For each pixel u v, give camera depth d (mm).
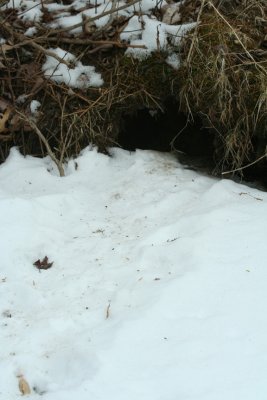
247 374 1322
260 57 2180
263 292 1562
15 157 2275
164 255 1722
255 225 1820
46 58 2344
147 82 2252
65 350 1429
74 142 2273
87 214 1989
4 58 2303
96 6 2365
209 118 2150
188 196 2021
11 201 1944
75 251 1809
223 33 2188
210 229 1800
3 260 1759
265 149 2146
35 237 1848
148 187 2104
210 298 1549
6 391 1357
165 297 1543
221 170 2238
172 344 1415
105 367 1352
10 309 1600
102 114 2285
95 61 2324
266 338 1420
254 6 2303
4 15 2410
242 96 2111
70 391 1303
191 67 2156
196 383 1307
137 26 2326
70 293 1632
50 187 2135
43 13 2422
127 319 1489
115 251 1785
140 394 1287
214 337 1430
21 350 1447
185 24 2270
